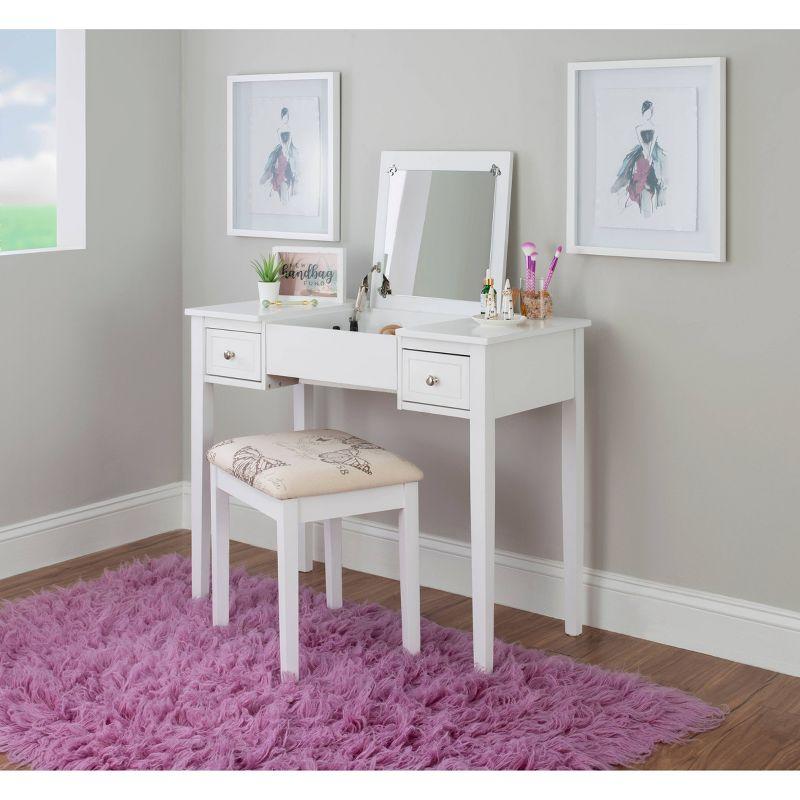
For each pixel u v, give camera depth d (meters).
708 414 2.87
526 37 3.04
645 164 2.86
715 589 2.92
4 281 3.40
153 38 3.71
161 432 3.93
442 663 2.80
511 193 3.11
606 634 3.08
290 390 3.68
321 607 3.18
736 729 2.52
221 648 2.84
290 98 3.51
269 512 2.69
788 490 2.77
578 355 2.95
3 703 2.57
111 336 3.72
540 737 2.44
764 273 2.74
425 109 3.26
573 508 3.01
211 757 2.34
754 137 2.71
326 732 2.43
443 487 3.38
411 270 3.28
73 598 3.22
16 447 3.49
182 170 3.86
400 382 2.80
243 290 3.75
